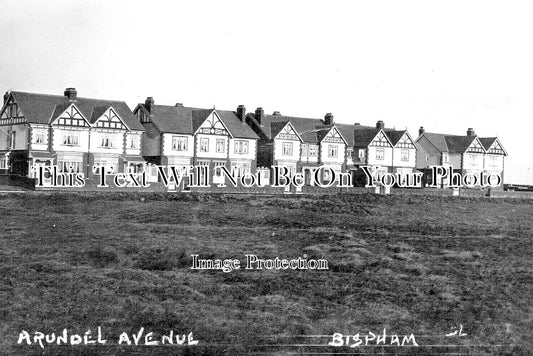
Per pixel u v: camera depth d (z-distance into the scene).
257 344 18.92
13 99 56.44
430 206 51.97
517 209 53.41
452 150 83.62
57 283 23.94
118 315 20.97
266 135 70.00
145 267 26.84
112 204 43.38
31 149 54.47
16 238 30.97
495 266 28.89
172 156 62.22
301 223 39.78
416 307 22.64
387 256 30.42
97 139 58.09
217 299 22.89
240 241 32.53
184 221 38.34
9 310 21.09
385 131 80.75
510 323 21.23
